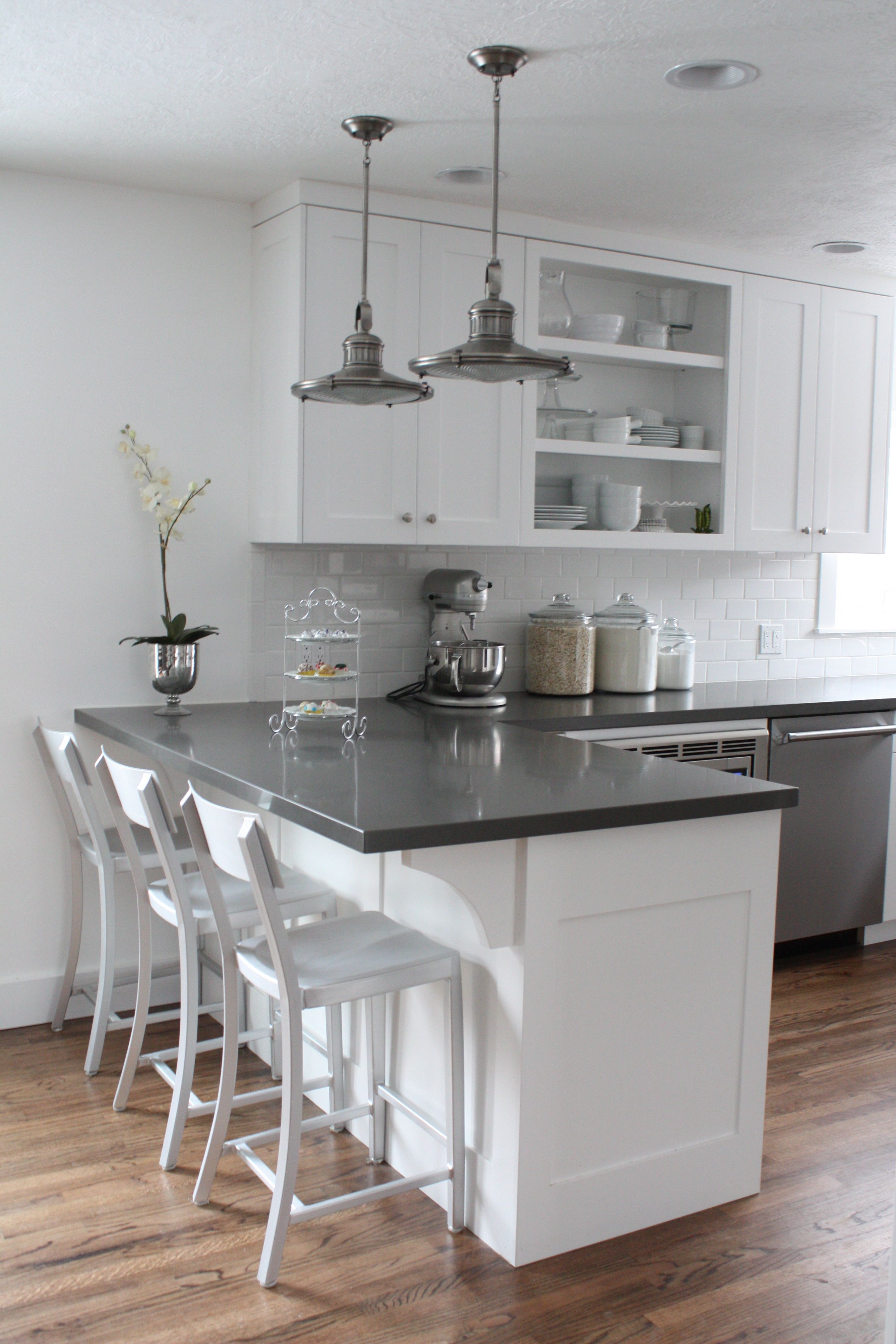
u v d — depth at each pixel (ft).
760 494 14.16
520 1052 7.45
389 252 11.48
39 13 7.56
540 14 7.53
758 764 12.95
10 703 11.30
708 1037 8.29
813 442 14.51
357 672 10.47
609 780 8.42
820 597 16.42
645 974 7.95
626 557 14.79
